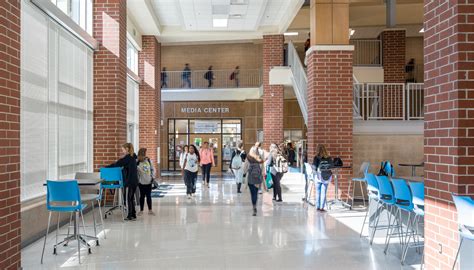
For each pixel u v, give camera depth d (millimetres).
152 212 8836
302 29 16125
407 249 5629
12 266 4680
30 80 6461
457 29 4043
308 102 10656
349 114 10070
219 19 14023
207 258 5488
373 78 14555
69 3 8523
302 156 13867
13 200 4723
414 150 10391
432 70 4543
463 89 4031
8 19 4668
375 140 10398
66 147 8031
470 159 4031
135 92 14812
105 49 9672
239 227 7484
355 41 15570
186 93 21453
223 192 12703
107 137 9570
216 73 22438
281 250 5906
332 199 9992
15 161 4797
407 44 18828
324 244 6242
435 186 4473
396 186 5469
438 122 4406
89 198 6242
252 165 8672
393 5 13070
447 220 4207
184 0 12094
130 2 11797
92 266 5109
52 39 7340
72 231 7059
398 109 10680
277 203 10391
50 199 5531
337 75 10070
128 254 5672
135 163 8258
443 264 4297
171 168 22531
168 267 5078
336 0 10109
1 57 4504
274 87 15312
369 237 6617
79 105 8781
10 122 4691
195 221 8055
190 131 22375
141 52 15406
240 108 22031
